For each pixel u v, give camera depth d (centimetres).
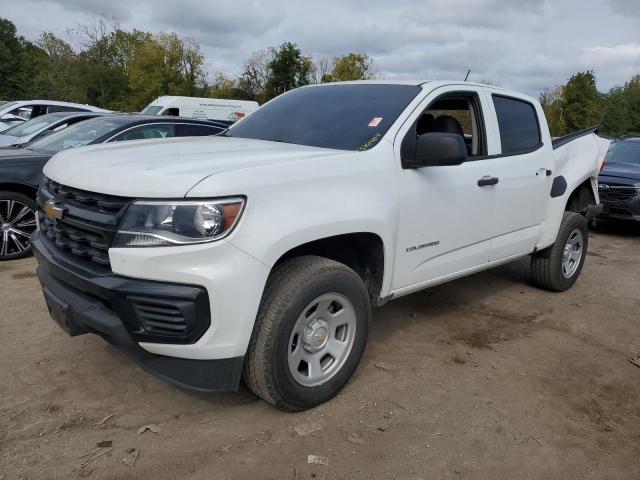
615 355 406
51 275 300
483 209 405
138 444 267
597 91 5303
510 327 450
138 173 254
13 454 254
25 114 1349
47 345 368
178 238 241
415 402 319
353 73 4338
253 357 272
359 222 299
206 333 249
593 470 267
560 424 306
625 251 794
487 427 297
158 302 243
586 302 530
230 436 277
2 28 6712
